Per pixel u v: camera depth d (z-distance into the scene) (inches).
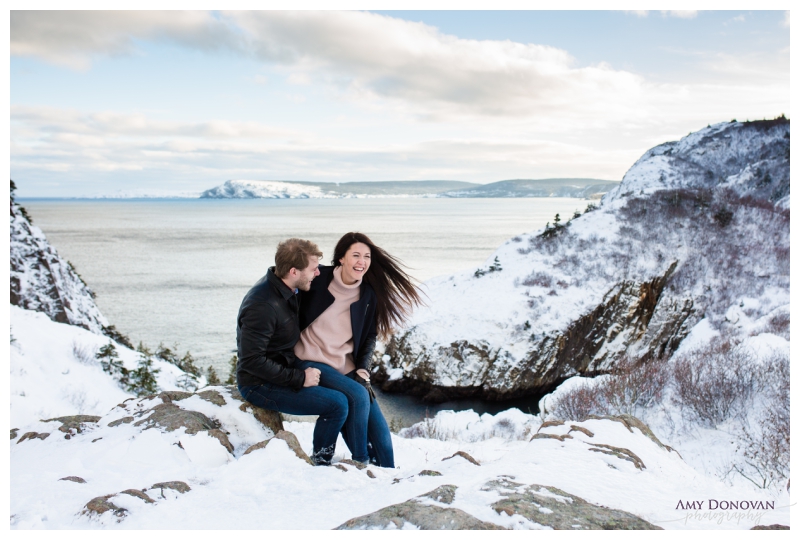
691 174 3376.0
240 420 158.4
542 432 135.9
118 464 125.6
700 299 1444.4
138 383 469.7
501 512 80.7
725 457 329.4
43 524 90.3
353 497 100.8
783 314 800.9
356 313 163.0
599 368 1280.8
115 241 5270.7
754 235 1676.9
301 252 145.5
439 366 1152.2
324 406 148.9
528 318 1241.4
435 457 192.9
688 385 427.5
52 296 741.9
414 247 4340.6
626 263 1505.9
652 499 95.3
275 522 89.4
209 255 4020.7
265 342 147.4
